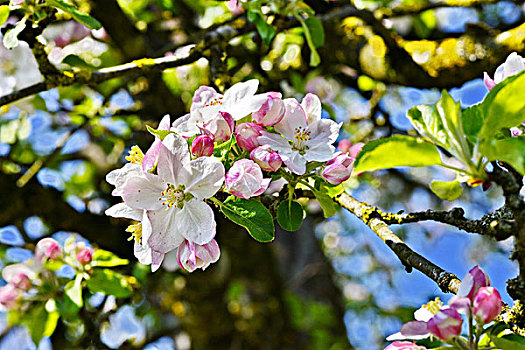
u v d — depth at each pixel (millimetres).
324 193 846
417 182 1681
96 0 1330
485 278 784
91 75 967
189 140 830
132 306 1489
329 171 832
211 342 1531
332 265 1919
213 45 1003
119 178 811
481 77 1092
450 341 782
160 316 1586
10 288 1039
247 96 831
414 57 1135
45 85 963
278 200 860
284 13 1027
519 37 1059
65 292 1025
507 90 769
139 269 1322
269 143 826
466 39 1098
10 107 1423
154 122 1443
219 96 841
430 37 1170
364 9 1192
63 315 1040
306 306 1561
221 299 1546
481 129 774
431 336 788
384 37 1172
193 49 997
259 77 1391
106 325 1395
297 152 831
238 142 826
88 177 1494
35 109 1435
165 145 811
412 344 792
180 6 1381
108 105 1438
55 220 1436
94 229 1448
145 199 811
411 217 843
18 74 1416
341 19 1215
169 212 811
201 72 1359
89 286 1028
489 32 1099
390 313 1912
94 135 1473
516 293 799
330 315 1587
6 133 1453
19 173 1436
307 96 847
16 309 1051
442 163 782
